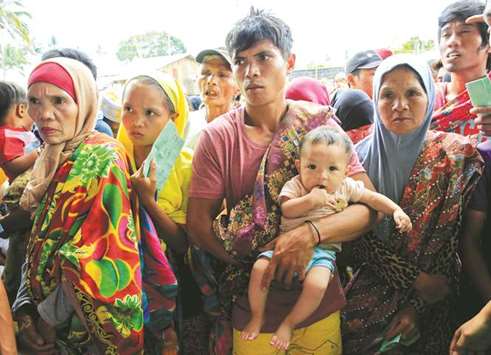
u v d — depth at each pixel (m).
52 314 1.60
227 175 1.65
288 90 2.21
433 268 1.71
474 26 2.15
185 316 1.96
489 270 1.76
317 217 1.56
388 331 1.74
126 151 1.86
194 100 3.71
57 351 1.70
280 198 1.59
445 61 2.25
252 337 1.53
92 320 1.51
